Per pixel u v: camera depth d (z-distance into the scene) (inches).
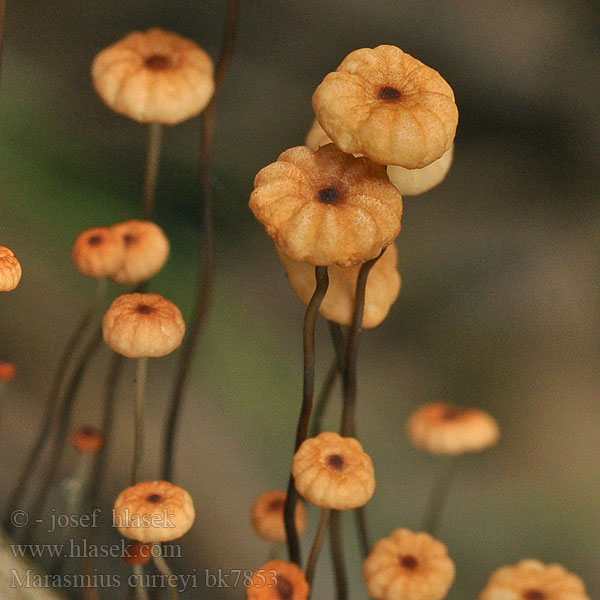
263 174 10.1
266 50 18.0
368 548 11.1
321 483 10.2
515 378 18.3
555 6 17.3
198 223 17.1
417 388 18.1
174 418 11.5
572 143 18.3
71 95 17.3
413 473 17.3
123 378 15.4
